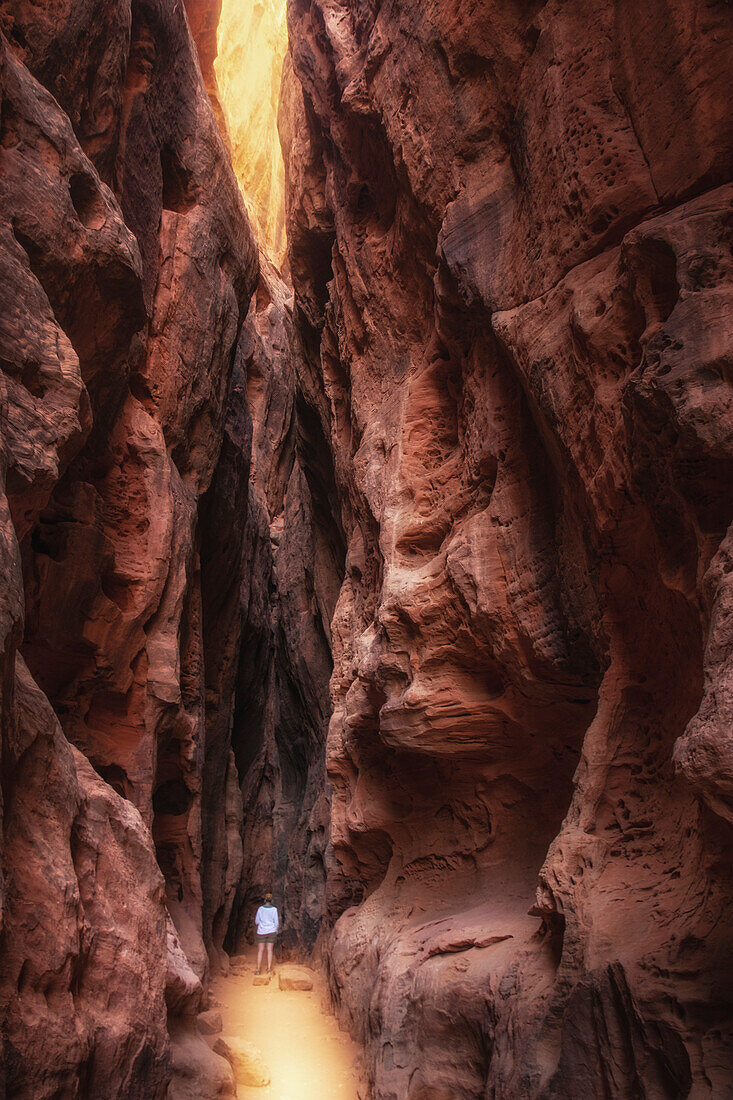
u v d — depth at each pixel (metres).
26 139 6.29
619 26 6.21
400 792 9.83
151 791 8.82
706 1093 4.17
